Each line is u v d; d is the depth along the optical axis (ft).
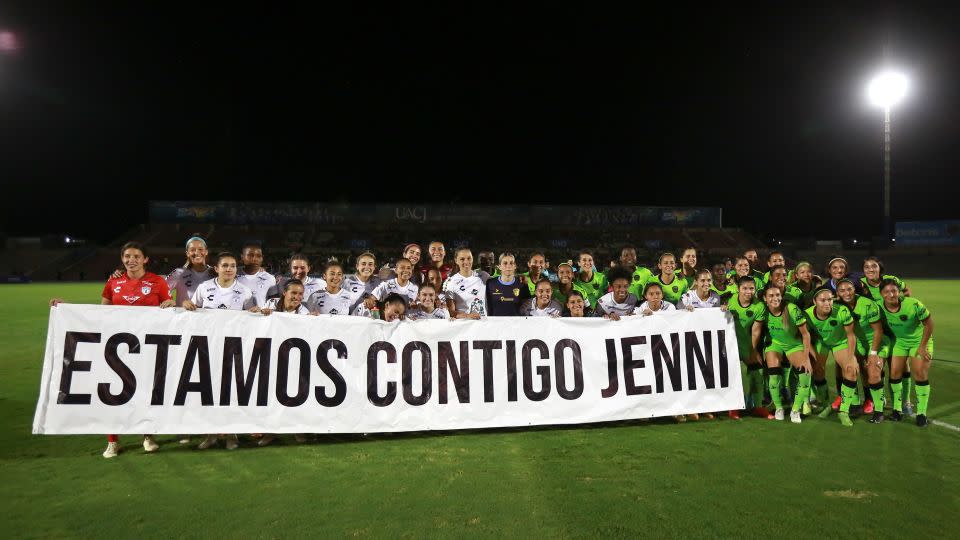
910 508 12.51
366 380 18.51
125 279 18.20
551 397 19.69
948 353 33.30
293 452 16.63
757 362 21.65
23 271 144.05
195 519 12.01
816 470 14.84
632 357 20.53
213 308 18.66
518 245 156.15
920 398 19.58
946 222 150.82
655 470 14.85
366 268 21.35
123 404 16.94
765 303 21.18
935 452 16.33
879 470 14.83
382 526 11.66
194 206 155.22
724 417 21.03
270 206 156.46
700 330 21.27
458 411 18.97
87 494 13.41
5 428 19.11
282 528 11.59
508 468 15.05
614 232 161.89
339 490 13.53
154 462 15.76
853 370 19.83
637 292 25.86
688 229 165.89
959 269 140.05
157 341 17.46
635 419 20.63
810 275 24.17
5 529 11.62
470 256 23.11
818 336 21.50
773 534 11.32
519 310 22.59
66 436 18.29
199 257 20.21
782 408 21.22
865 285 24.02
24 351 35.06
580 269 25.98
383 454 16.34
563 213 160.86
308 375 18.17
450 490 13.51
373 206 158.20
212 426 17.33
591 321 20.49
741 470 14.84
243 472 14.84
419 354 19.04
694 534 11.30
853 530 11.48
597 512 12.28
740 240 163.43
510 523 11.78
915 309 19.58
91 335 17.11
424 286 20.17
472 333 19.57
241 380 17.75
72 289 98.32
